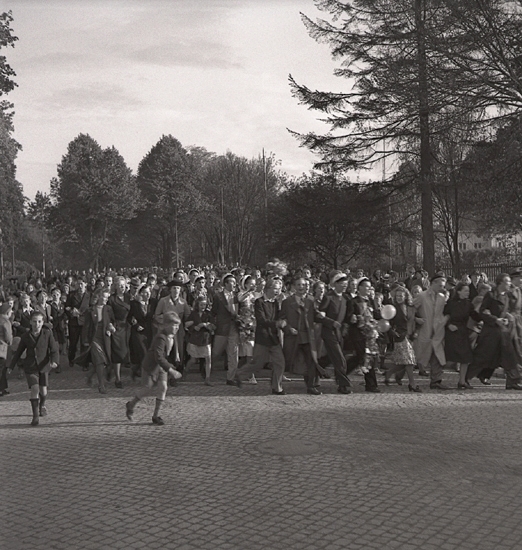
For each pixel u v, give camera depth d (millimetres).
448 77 23953
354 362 11977
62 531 5617
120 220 77000
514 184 25297
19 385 13883
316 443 8242
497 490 6336
